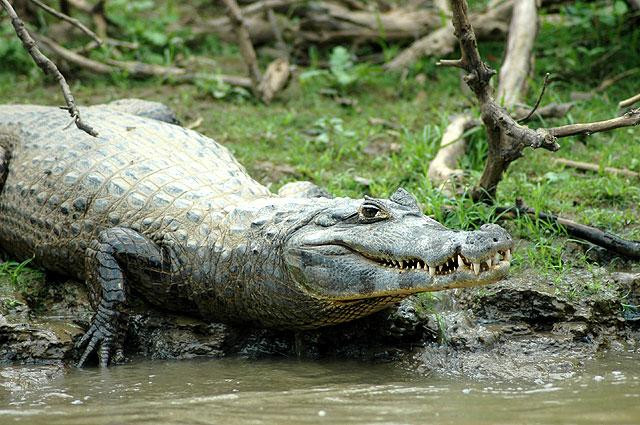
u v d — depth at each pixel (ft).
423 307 39.45
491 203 46.11
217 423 29.01
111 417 29.94
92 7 70.03
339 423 28.73
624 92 60.44
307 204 38.60
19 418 29.99
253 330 39.96
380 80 65.67
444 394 32.27
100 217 42.01
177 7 81.05
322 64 68.59
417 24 68.69
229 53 72.54
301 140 57.26
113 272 39.22
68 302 42.32
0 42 66.39
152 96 63.21
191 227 40.24
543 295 39.83
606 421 28.71
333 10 69.67
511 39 60.13
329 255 35.96
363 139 57.11
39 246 43.65
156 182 42.52
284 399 31.76
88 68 64.80
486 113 41.34
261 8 69.41
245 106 62.49
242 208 39.75
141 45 70.49
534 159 53.16
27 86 64.39
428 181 47.37
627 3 64.75
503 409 30.14
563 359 36.24
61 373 36.27
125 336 39.42
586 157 53.42
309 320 37.60
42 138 46.68
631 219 46.32
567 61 64.03
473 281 33.09
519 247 43.83
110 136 45.98
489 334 37.86
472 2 70.85
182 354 38.96
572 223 43.88
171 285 40.04
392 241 34.83
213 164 45.24
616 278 41.39
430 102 61.57
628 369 35.42
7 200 45.50
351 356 38.45
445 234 33.99
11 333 37.65
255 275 37.93
